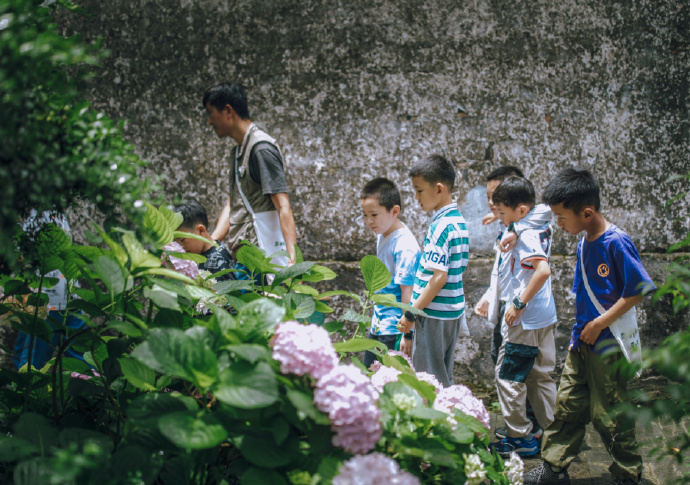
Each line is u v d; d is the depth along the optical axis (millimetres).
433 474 1209
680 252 3842
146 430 1068
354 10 3633
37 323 1359
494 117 3723
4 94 869
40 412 1390
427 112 3699
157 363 981
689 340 1048
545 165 3770
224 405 1059
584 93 3762
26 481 932
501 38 3689
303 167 3705
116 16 3656
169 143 3695
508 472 1354
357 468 932
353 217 3719
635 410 1085
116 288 1150
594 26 3734
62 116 1018
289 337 1054
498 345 3092
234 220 2990
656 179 3836
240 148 2881
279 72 3662
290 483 1030
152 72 3674
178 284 1306
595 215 2338
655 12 3766
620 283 2279
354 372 1053
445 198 2777
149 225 1255
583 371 2447
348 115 3684
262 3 3633
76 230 3545
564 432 2496
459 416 1238
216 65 3666
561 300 3750
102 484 929
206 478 1180
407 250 2768
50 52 883
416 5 3641
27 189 950
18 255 1188
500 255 3004
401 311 2793
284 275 1442
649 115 3812
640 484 2441
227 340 1106
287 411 1034
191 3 3641
